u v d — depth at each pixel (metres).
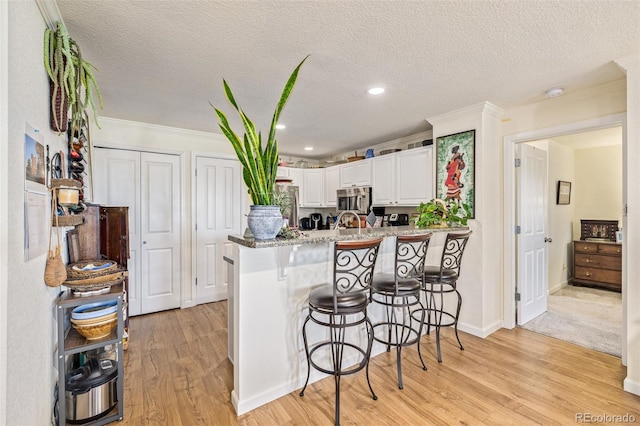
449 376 2.23
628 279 2.04
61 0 1.44
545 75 2.29
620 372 2.28
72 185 1.57
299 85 2.46
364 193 4.45
